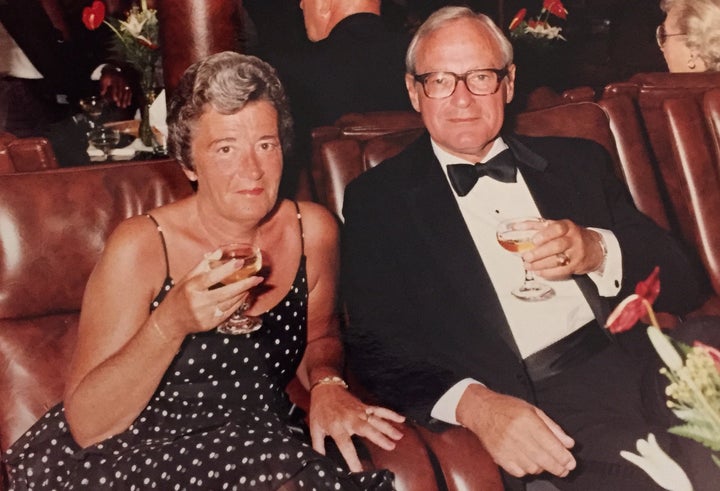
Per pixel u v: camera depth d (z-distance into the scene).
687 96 2.72
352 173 2.37
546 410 2.15
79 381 1.80
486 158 2.35
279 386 2.01
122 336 1.83
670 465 1.51
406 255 2.25
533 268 2.13
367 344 2.18
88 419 1.79
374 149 2.39
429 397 2.04
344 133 2.42
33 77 4.19
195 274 1.69
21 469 1.86
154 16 3.57
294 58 2.79
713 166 2.68
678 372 1.47
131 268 1.85
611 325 2.25
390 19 4.04
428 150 2.36
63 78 4.38
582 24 5.51
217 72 1.83
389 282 2.24
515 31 4.24
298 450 1.66
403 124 2.46
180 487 1.67
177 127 1.88
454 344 2.21
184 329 1.70
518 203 2.35
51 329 2.00
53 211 1.98
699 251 2.67
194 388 1.89
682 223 2.69
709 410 1.45
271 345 1.97
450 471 1.86
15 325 1.97
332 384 2.00
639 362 2.24
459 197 2.33
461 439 1.92
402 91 2.83
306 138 2.39
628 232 2.37
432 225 2.27
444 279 2.24
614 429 2.04
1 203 1.94
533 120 2.54
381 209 2.28
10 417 1.95
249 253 1.84
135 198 2.05
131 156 3.29
